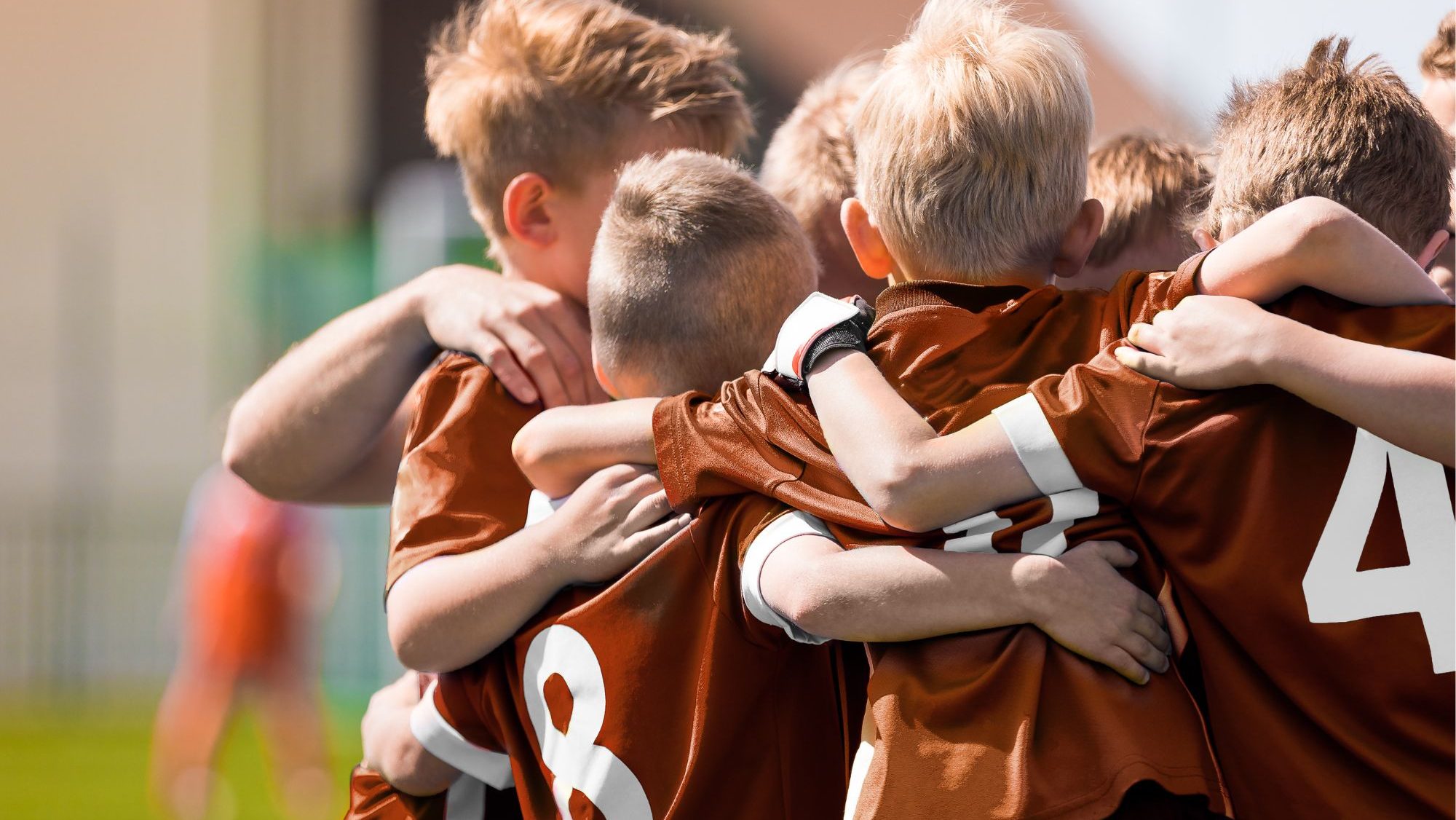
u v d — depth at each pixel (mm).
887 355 5512
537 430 6297
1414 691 4754
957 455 5070
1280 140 5680
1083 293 5648
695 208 6211
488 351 6930
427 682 7398
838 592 5156
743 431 5645
